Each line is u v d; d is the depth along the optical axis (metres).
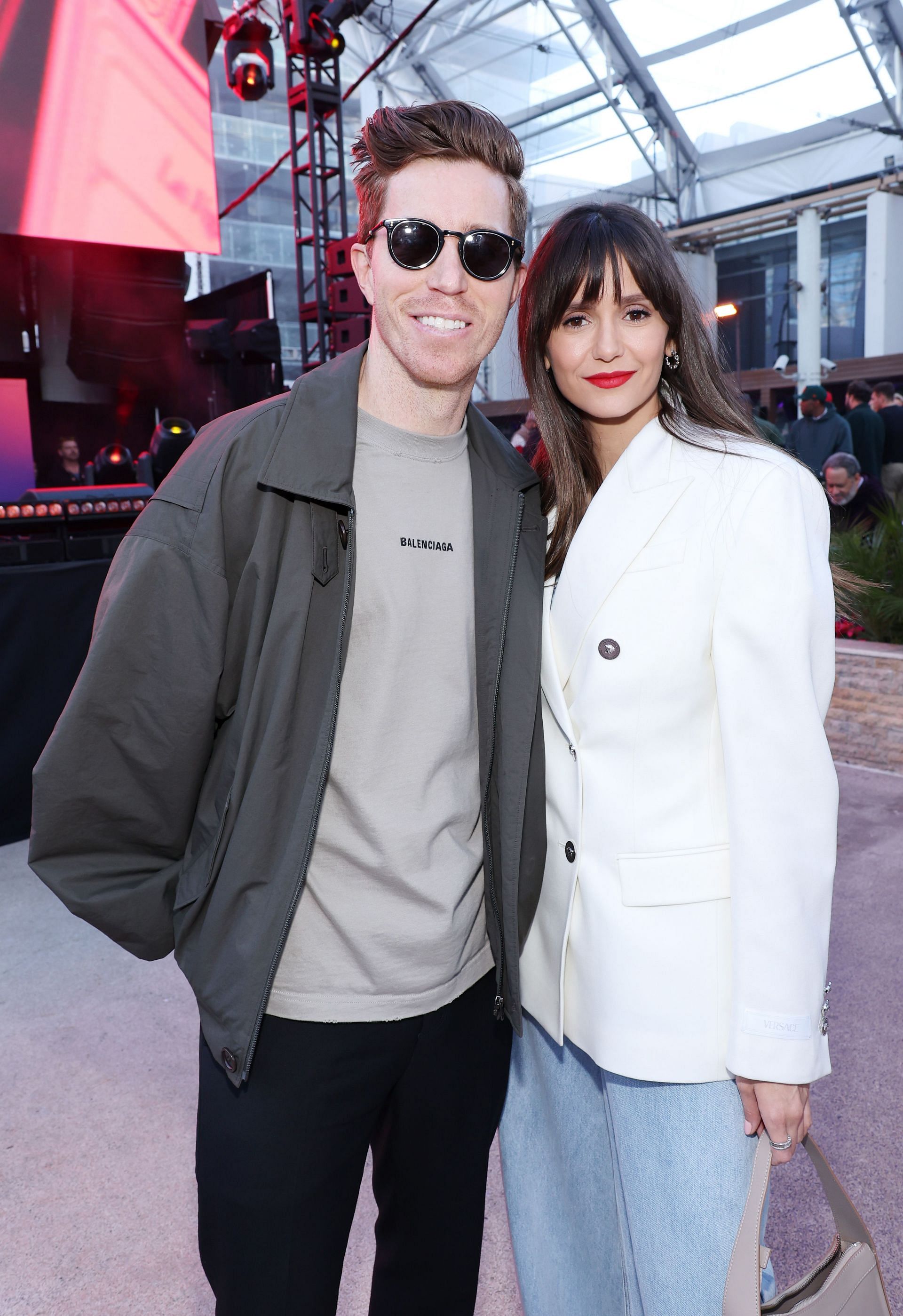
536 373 1.20
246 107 16.33
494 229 1.05
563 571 1.15
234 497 1.00
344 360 1.10
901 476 6.74
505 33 13.17
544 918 1.18
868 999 2.36
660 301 1.11
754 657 0.99
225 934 1.01
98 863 1.04
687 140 14.59
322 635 1.03
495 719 1.14
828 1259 1.02
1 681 3.58
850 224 14.64
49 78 6.40
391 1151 1.18
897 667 4.07
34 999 2.51
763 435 1.18
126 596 0.97
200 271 15.56
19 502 4.05
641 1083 1.06
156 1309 1.53
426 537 1.09
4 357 8.64
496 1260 1.65
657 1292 1.04
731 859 1.00
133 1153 1.90
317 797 1.00
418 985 1.08
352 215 16.56
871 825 3.50
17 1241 1.68
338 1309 1.53
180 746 1.00
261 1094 1.04
